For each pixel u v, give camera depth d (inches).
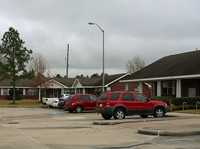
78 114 1015.0
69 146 384.2
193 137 449.4
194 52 1368.1
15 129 584.7
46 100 1540.4
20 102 1969.7
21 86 2362.2
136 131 531.5
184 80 1238.3
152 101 778.8
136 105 757.3
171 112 932.6
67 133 513.3
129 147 374.9
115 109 741.9
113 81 1925.4
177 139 431.2
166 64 1385.3
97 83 2082.9
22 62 1785.2
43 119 845.2
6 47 1772.9
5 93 2353.6
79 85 2145.7
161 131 471.8
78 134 498.9
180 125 567.8
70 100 1093.1
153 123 623.8
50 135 488.4
